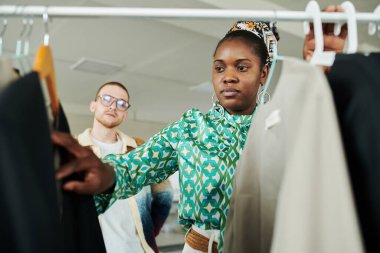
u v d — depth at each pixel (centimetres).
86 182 56
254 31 90
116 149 167
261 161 61
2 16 56
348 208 34
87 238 56
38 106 43
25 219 38
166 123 680
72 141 56
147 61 374
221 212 82
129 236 150
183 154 85
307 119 37
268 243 60
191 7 237
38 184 41
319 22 55
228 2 241
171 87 480
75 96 541
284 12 57
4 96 39
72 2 229
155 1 232
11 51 310
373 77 39
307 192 35
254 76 84
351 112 41
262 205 62
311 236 35
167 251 448
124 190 75
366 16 56
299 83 44
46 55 49
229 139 84
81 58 362
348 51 56
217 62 85
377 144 38
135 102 580
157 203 172
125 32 296
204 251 85
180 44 325
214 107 92
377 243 38
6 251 39
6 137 38
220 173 81
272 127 55
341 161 35
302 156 36
